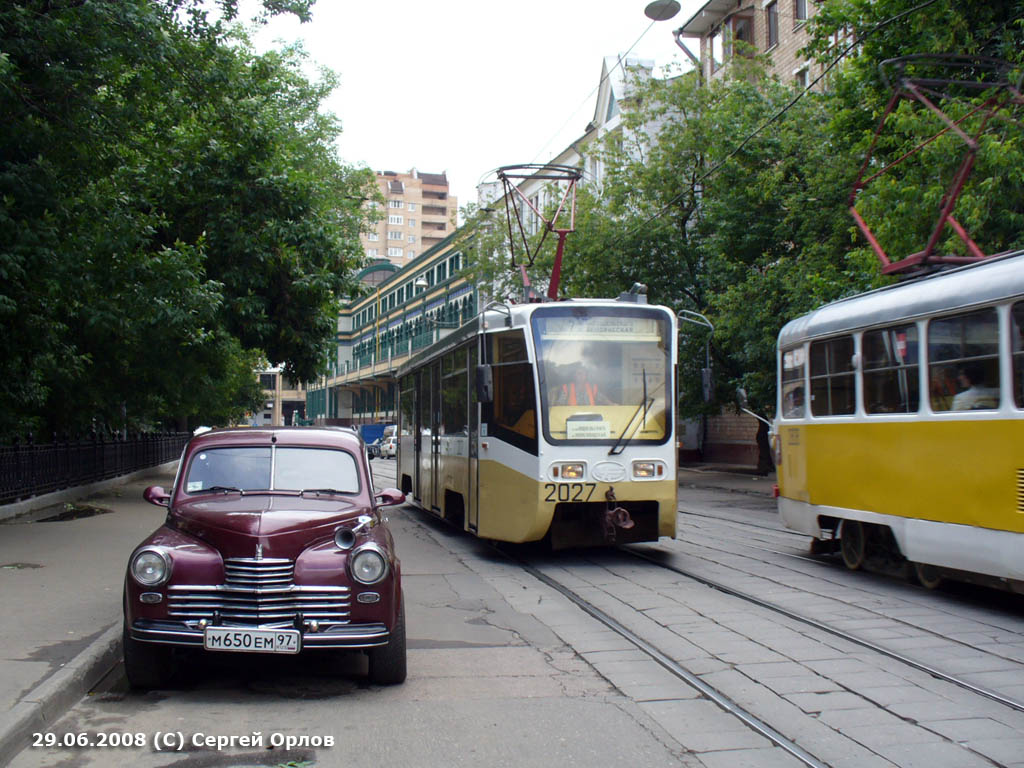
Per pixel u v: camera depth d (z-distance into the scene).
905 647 7.31
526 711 5.82
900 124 13.41
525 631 8.16
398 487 21.38
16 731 5.03
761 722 5.54
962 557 8.70
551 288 18.77
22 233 13.29
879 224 14.57
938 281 9.30
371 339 82.00
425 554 13.23
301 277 20.77
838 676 6.50
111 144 15.05
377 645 6.09
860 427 10.47
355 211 39.47
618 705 5.94
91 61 13.70
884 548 10.45
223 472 7.32
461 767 4.85
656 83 28.77
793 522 12.20
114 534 13.86
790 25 31.95
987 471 8.38
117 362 23.11
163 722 5.57
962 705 5.83
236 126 18.89
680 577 10.80
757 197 22.80
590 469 11.61
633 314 12.16
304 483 7.25
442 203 127.69
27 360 16.70
